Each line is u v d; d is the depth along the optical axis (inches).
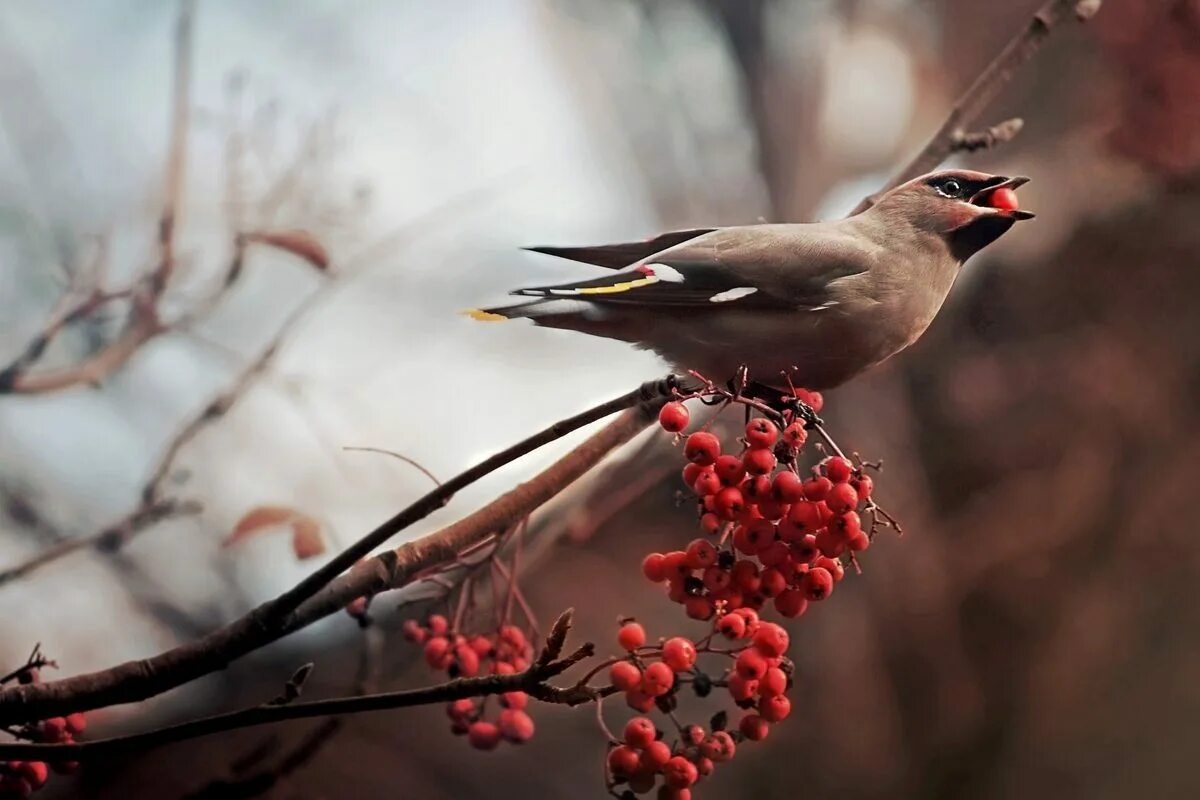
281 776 147.6
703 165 217.8
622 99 215.9
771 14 222.8
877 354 147.4
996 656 185.3
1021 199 196.2
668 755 142.0
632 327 146.6
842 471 142.4
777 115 217.2
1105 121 159.9
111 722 153.6
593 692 141.6
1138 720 183.9
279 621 142.6
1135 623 188.5
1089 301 193.3
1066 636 186.1
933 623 186.4
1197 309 189.9
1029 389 194.7
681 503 143.2
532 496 145.0
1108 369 192.9
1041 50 200.4
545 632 171.2
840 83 221.0
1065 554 190.5
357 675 148.1
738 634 142.3
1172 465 190.7
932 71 219.1
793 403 144.6
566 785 168.6
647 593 178.4
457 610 145.6
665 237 147.9
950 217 148.0
